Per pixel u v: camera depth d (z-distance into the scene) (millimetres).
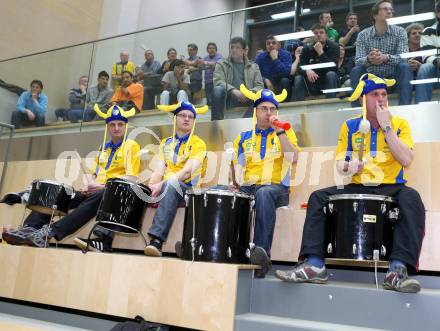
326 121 3471
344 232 2076
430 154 2797
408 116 3277
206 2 8781
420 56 3438
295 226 2631
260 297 2191
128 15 7285
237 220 2273
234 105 4008
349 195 2096
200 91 4191
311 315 2066
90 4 7242
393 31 3559
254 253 2227
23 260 2617
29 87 4949
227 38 4203
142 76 4504
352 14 3754
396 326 1902
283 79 3898
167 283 2191
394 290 1952
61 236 2785
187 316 2109
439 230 2332
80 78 4773
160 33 4547
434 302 1862
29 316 2648
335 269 2549
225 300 2049
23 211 3537
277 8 4082
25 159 4703
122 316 2262
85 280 2402
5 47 6074
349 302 2004
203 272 2121
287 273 2117
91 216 2867
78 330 2367
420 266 2334
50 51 4977
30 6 6410
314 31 3861
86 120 4637
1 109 5000
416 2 3521
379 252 2027
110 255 2367
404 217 2047
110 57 4715
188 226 2314
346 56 3705
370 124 2482
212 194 2281
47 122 4789
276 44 3990
